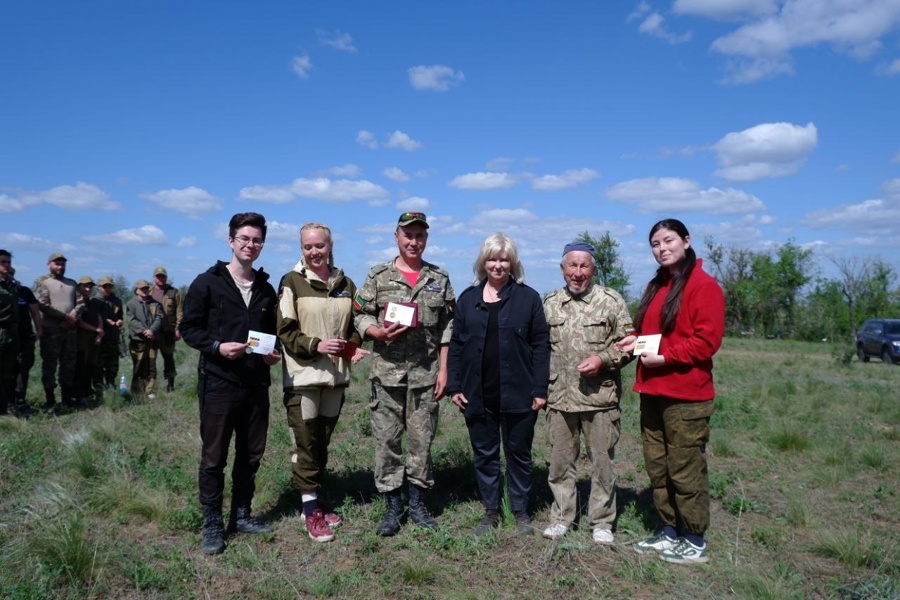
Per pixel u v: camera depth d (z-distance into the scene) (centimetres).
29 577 369
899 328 2250
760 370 1652
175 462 629
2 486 541
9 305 869
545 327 455
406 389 464
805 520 488
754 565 410
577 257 441
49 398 971
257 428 460
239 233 447
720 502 548
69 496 504
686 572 402
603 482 448
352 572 400
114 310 1116
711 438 726
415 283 466
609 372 443
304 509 465
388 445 463
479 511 508
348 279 491
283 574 397
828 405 1017
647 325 430
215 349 431
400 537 454
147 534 461
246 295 452
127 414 880
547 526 475
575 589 384
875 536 467
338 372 468
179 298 1099
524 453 465
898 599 361
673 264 414
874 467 648
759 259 4966
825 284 4825
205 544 431
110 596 371
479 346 455
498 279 454
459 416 870
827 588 384
